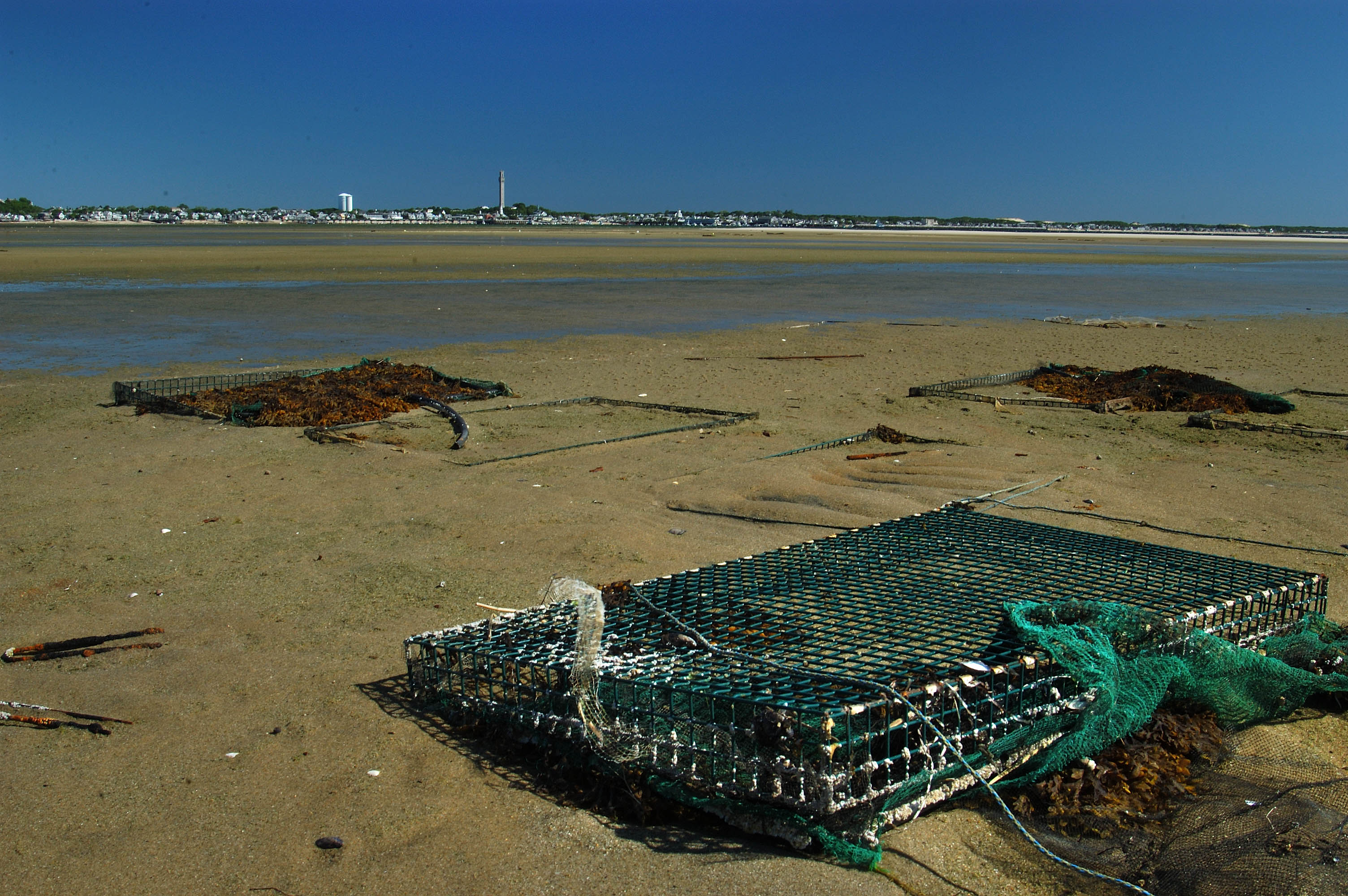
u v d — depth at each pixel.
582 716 4.68
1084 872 4.12
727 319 28.97
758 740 4.32
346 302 32.41
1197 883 4.03
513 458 11.61
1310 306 35.88
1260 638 5.83
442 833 4.34
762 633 5.45
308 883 3.99
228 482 10.51
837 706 4.34
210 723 5.34
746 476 10.65
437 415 14.36
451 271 48.78
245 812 4.50
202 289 36.69
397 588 7.37
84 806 4.55
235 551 8.27
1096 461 11.61
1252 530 8.88
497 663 5.58
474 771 4.86
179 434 12.73
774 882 4.00
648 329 26.16
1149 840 4.37
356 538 8.64
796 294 38.22
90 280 40.34
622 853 4.20
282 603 7.08
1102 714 4.85
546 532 8.77
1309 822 4.43
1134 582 6.18
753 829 4.34
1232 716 5.35
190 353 20.69
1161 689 5.08
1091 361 20.95
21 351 20.66
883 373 18.91
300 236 112.56
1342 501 9.87
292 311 29.19
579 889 3.95
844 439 12.53
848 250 84.38
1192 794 4.72
